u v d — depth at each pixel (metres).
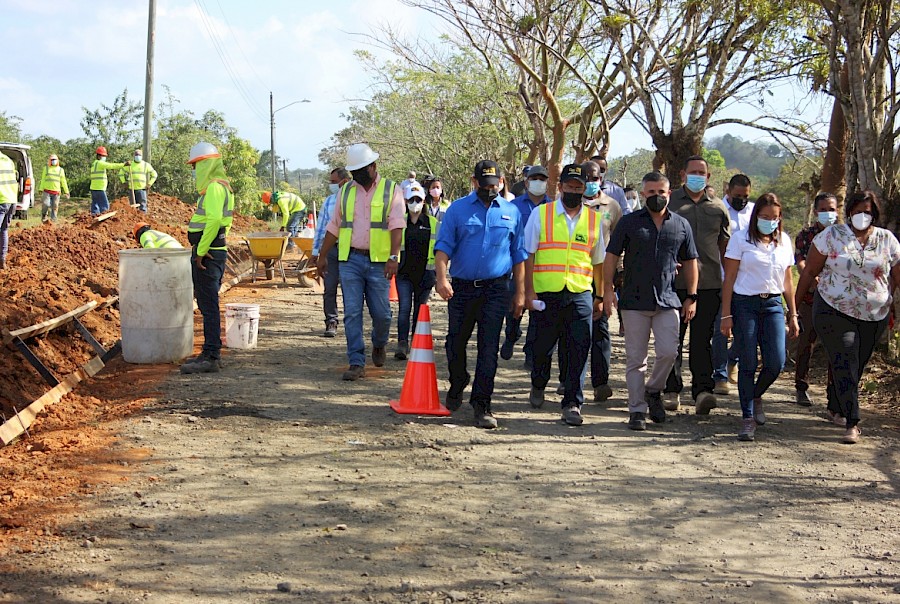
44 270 13.82
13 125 53.81
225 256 10.08
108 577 4.75
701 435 8.19
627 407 9.26
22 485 6.18
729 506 6.25
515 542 5.43
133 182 28.06
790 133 19.08
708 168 8.98
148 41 29.80
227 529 5.46
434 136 37.75
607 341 9.36
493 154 32.88
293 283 20.44
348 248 9.88
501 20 20.31
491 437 7.80
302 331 13.44
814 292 8.62
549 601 4.62
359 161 9.73
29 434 7.54
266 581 4.75
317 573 4.87
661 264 8.12
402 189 11.09
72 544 5.17
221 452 7.05
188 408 8.37
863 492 6.66
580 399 8.38
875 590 4.92
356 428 7.92
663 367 8.36
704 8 17.98
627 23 19.05
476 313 8.23
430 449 7.34
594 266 8.70
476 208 8.00
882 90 12.40
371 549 5.23
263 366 10.52
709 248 8.91
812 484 6.81
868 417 9.07
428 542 5.37
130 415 8.11
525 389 9.88
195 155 9.87
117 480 6.32
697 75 18.66
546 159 24.83
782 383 10.87
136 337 10.27
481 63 28.58
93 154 50.19
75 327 10.66
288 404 8.67
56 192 28.88
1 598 4.46
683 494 6.47
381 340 10.52
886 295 8.02
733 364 10.67
